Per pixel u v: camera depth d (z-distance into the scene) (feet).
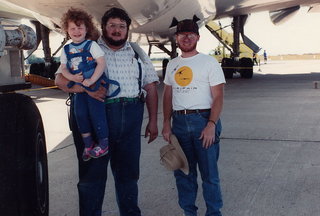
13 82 9.05
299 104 28.07
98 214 9.16
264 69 85.40
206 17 45.91
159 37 46.73
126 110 8.70
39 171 8.36
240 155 15.29
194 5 35.04
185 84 9.02
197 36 9.01
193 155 9.43
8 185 7.29
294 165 13.69
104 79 8.06
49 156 16.34
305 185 11.68
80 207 9.09
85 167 8.73
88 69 7.61
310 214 9.69
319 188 11.40
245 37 57.21
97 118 8.03
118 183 9.46
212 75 8.84
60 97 38.37
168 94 9.63
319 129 19.42
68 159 15.76
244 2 45.32
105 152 8.25
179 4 31.14
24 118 7.86
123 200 9.52
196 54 9.16
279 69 83.05
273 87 41.29
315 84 38.52
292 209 10.02
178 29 8.96
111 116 8.63
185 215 9.60
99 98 7.95
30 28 9.07
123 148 9.06
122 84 8.62
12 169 7.34
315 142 16.81
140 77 8.89
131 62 8.75
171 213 10.20
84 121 8.07
